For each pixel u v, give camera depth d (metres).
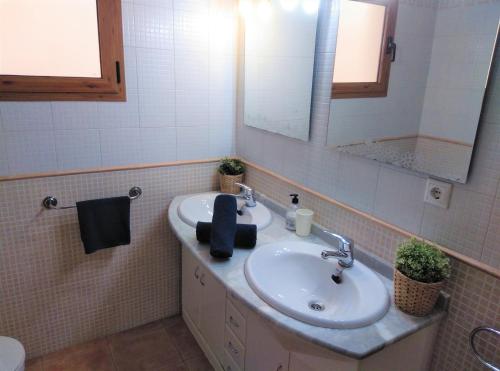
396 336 1.13
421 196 1.31
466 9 1.08
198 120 2.21
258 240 1.69
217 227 1.56
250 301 1.26
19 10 1.67
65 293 2.08
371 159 1.47
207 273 1.96
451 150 1.17
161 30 1.97
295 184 1.90
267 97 2.03
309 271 1.53
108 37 1.85
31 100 1.76
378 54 1.36
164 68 2.03
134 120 2.02
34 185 1.85
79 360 2.09
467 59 1.09
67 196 1.94
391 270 1.41
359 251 1.54
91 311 2.19
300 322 1.16
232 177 2.23
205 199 2.18
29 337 2.05
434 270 1.18
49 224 1.94
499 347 1.13
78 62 1.84
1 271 1.89
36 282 1.99
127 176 2.07
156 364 2.09
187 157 2.24
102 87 1.90
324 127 1.69
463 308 1.21
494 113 1.06
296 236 1.75
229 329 1.79
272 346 1.47
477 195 1.14
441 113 1.18
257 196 2.16
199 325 2.17
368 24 1.39
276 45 1.91
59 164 1.89
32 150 1.82
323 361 1.24
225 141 2.35
